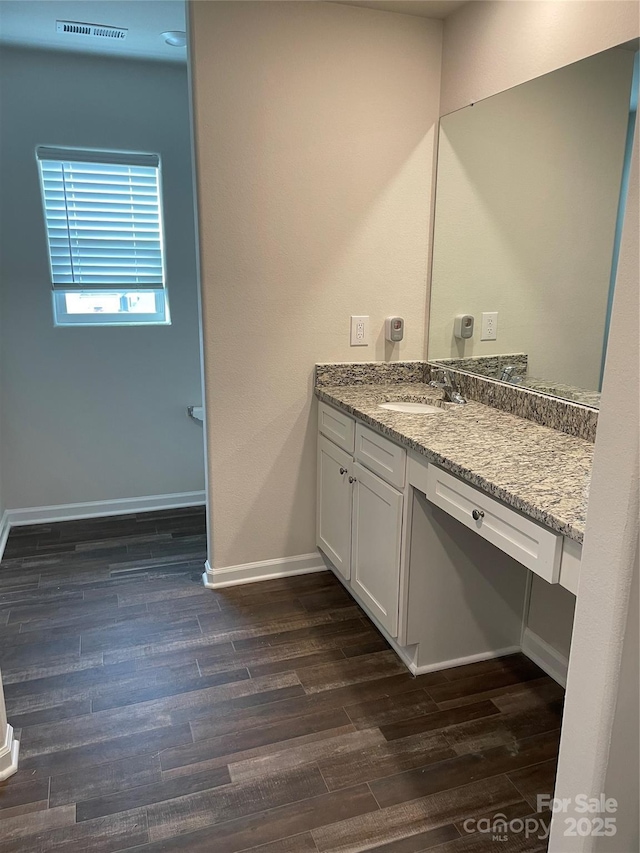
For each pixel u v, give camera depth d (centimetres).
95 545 317
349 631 241
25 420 333
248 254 246
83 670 216
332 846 151
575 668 111
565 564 133
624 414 97
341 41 238
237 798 164
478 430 202
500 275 229
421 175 262
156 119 322
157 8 253
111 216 328
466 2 233
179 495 370
